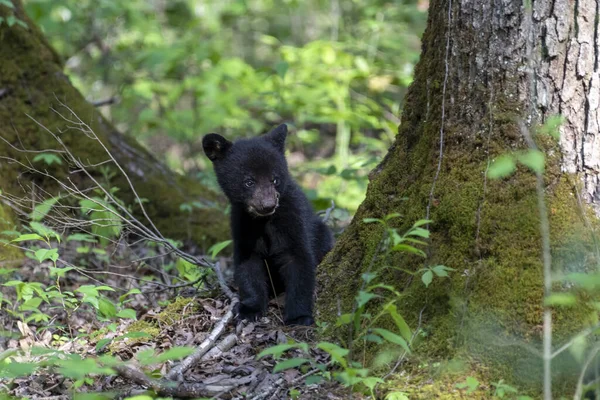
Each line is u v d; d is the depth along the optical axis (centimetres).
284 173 1098
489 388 722
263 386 795
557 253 761
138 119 2414
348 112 1972
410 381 754
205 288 1120
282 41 2875
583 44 777
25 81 1502
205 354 884
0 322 1059
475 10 823
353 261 977
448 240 819
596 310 737
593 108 780
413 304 821
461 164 831
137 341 939
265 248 1081
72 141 1505
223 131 2344
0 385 841
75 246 1376
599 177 785
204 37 2686
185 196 1644
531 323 741
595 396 698
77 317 1124
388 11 2323
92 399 658
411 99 955
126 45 2581
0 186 1381
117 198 1424
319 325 914
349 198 1805
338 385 782
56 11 2458
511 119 802
